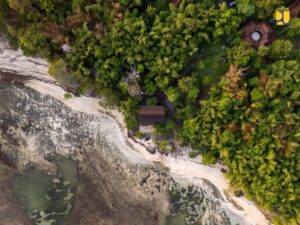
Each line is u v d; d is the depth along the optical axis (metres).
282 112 33.12
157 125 36.16
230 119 33.69
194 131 34.47
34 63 38.50
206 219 38.28
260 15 32.31
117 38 33.16
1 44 38.28
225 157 35.03
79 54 34.38
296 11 32.72
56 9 33.62
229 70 32.69
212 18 32.12
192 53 32.84
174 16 32.53
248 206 37.56
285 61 32.59
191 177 38.19
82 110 38.47
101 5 33.47
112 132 38.47
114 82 35.12
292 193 34.03
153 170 38.44
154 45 33.22
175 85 34.56
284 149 33.56
